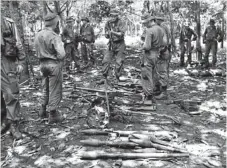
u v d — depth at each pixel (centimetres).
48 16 509
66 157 413
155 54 628
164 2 1380
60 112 604
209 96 753
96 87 824
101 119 535
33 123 545
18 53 476
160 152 423
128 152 424
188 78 987
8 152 428
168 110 636
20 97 725
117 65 884
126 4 1531
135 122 550
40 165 392
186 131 516
